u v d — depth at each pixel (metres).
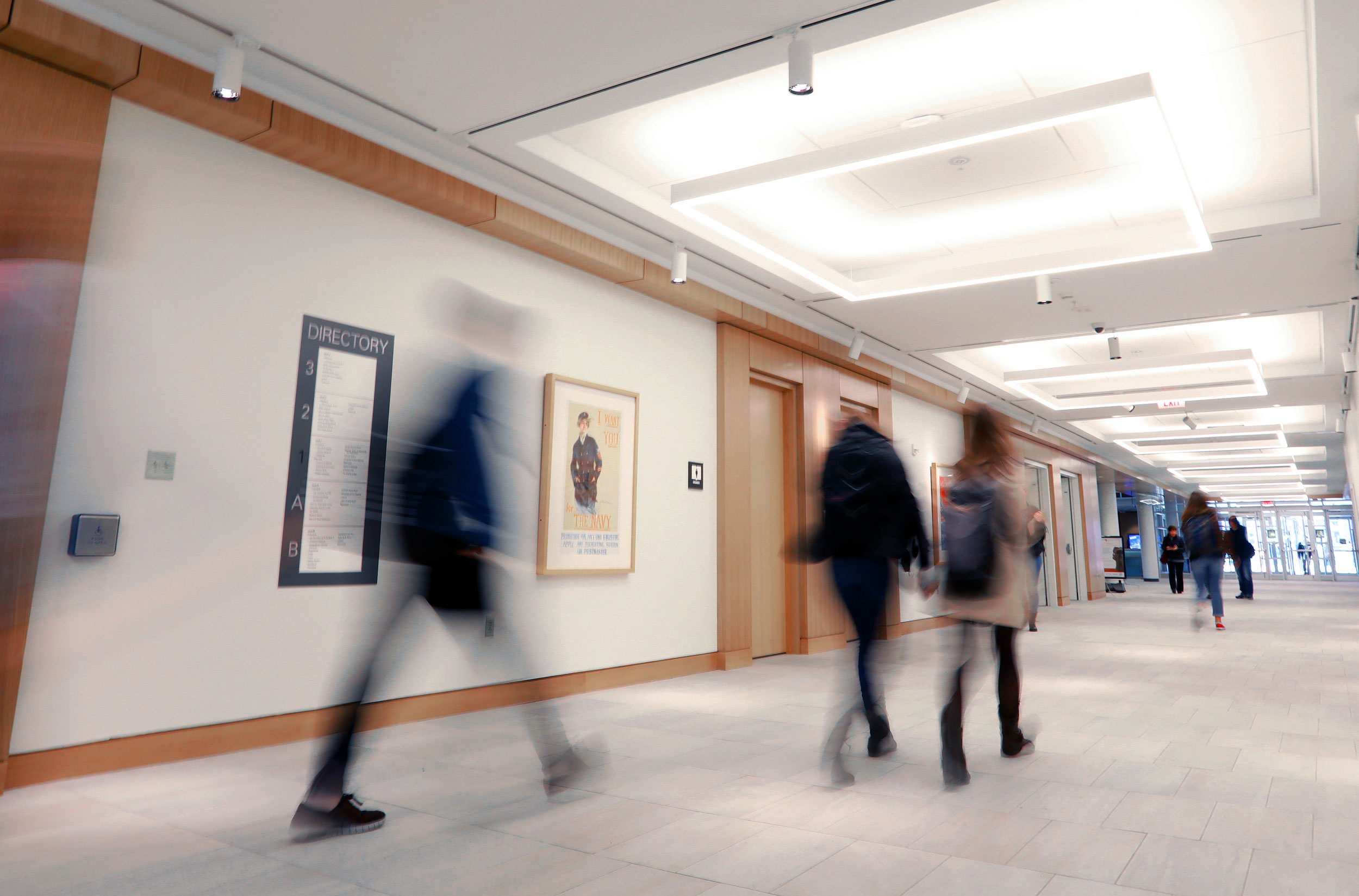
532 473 5.48
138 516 3.54
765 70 4.27
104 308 3.49
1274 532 31.09
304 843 2.60
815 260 6.52
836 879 2.36
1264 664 7.18
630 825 2.82
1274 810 3.05
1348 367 9.28
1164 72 4.20
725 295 7.11
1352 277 6.60
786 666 7.20
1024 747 3.88
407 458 2.87
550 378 5.60
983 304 7.55
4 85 3.21
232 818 2.83
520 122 4.36
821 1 3.32
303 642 4.09
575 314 5.93
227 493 3.85
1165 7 3.72
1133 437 16.39
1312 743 4.15
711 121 4.79
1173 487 26.22
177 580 3.64
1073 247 6.51
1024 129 4.14
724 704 5.23
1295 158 5.01
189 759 3.62
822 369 8.83
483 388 2.96
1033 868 2.46
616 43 3.64
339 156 4.21
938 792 3.25
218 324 3.89
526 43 3.65
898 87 4.42
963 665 3.39
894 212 6.10
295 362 4.18
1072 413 13.24
